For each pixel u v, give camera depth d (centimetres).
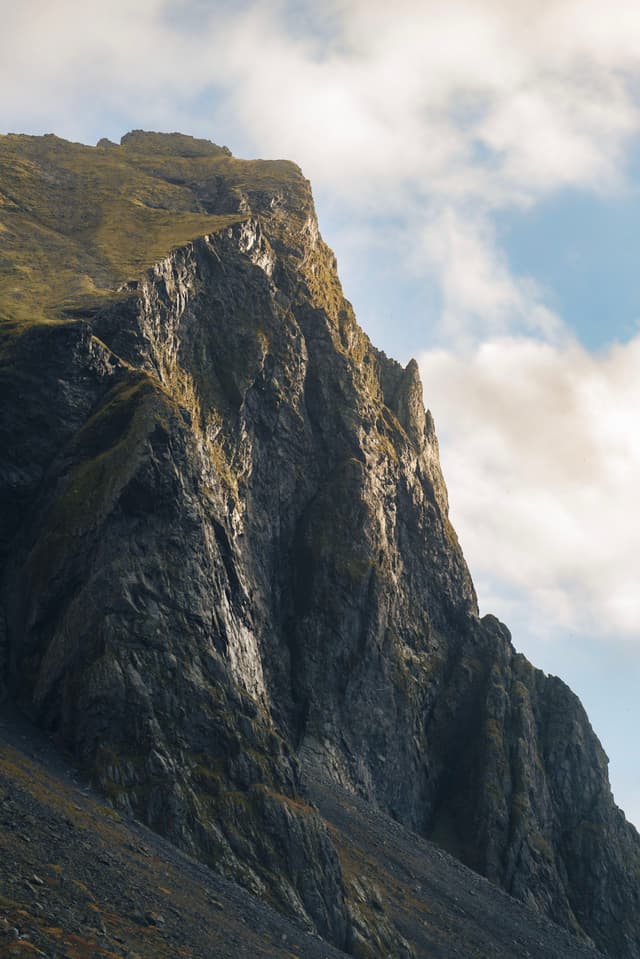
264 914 14738
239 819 16938
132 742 16912
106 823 14612
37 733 17075
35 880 10744
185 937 11425
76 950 9331
